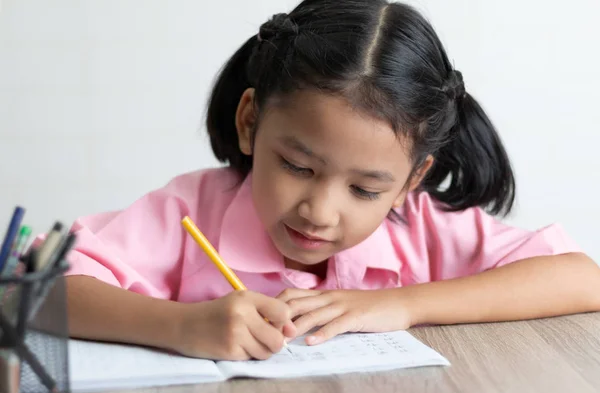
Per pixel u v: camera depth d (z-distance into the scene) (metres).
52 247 0.69
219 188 1.33
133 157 2.24
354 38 1.06
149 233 1.26
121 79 2.21
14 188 2.22
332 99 1.01
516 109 2.26
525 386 0.87
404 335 1.03
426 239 1.38
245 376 0.87
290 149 1.03
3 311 0.72
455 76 1.20
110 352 0.92
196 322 0.93
